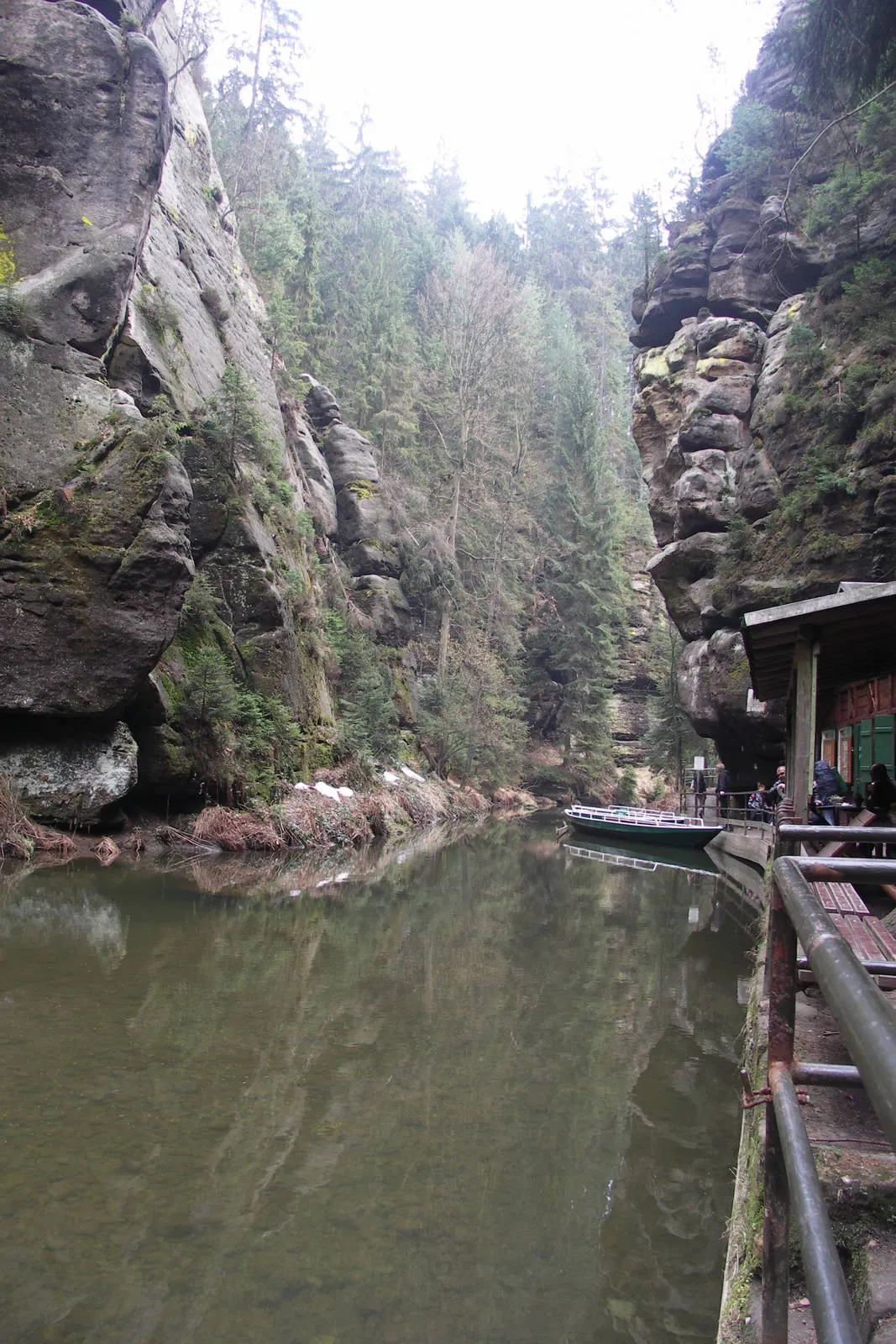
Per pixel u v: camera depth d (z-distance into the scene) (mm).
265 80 39562
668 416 26984
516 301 45312
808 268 26172
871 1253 2469
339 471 33625
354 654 26891
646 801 44188
